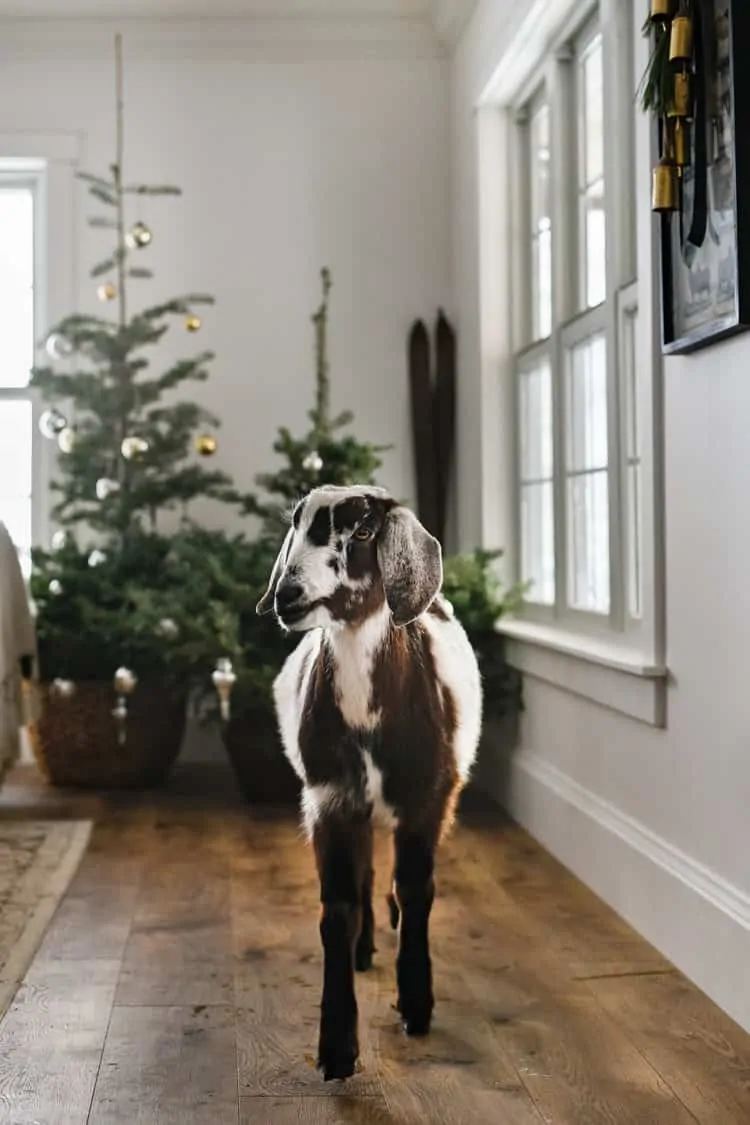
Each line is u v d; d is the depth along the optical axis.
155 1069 2.54
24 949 3.26
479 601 5.04
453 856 4.33
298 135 6.21
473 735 2.87
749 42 2.63
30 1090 2.44
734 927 2.79
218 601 4.98
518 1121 2.29
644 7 3.45
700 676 3.04
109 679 5.32
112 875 4.05
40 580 5.41
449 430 6.12
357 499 2.48
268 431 6.21
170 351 6.19
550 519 4.97
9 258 6.34
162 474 5.70
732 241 2.71
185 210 6.18
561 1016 2.82
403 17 6.16
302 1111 2.34
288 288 6.21
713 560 2.95
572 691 4.12
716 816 2.95
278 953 3.27
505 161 5.47
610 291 3.99
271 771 5.10
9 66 6.12
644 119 3.40
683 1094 2.41
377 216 6.23
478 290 5.52
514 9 4.68
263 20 6.14
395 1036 2.70
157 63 6.16
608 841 3.71
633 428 3.90
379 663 2.51
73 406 5.78
